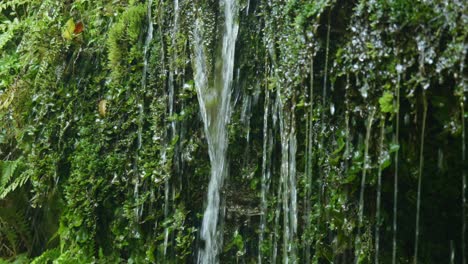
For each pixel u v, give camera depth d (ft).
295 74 6.93
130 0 9.61
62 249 10.21
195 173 8.61
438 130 5.96
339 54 6.43
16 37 12.33
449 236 6.29
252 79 7.92
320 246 6.98
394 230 6.04
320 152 6.89
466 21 5.37
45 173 10.47
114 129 9.46
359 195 6.57
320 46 6.63
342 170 6.68
